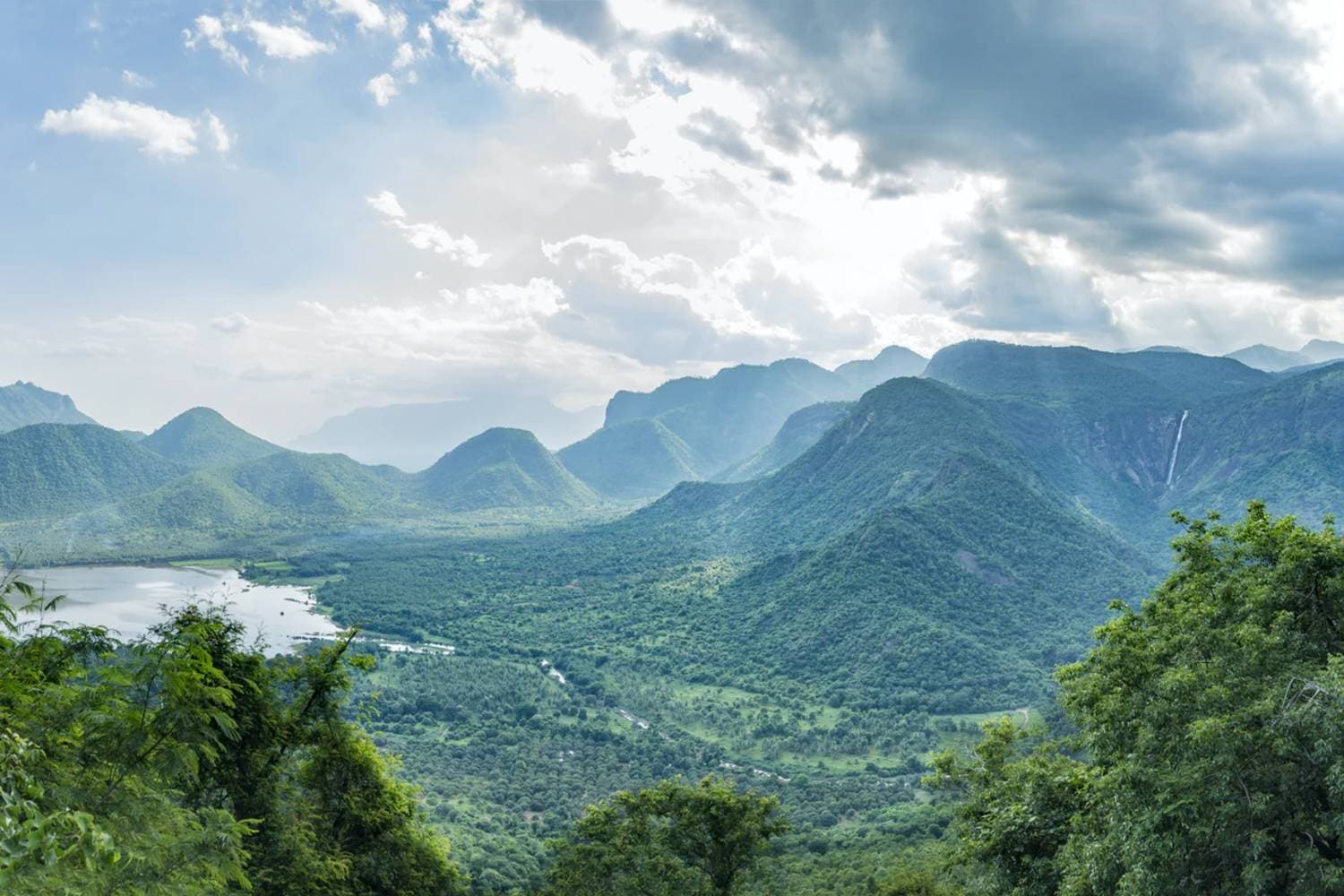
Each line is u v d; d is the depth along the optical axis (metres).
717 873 41.19
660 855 40.12
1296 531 24.77
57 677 15.28
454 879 37.53
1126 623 29.22
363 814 32.25
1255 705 19.03
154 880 12.91
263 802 26.25
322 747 30.97
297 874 25.59
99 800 13.21
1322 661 21.84
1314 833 18.55
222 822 14.60
